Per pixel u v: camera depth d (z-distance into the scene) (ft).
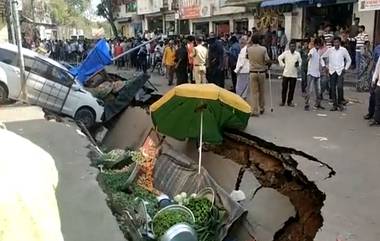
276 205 20.42
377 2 49.96
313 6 66.59
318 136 27.27
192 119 25.98
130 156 24.17
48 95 36.14
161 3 121.70
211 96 23.36
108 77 47.65
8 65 35.58
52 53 112.88
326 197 17.94
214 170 25.88
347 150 24.25
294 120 32.09
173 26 121.29
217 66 43.47
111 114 38.63
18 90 35.68
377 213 16.39
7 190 9.50
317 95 36.63
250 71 33.78
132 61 82.17
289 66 37.45
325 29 59.16
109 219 15.14
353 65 51.24
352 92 43.98
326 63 35.91
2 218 9.10
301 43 52.60
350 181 19.58
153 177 23.67
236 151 26.91
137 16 144.77
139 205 18.24
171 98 24.13
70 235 13.97
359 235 14.80
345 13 62.34
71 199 16.62
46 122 29.84
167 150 25.45
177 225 16.47
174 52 54.60
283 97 38.45
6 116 31.12
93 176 19.22
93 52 45.09
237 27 89.86
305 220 18.49
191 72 50.57
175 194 22.21
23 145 11.30
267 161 24.94
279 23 74.18
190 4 105.09
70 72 39.99
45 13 179.93
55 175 17.01
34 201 9.96
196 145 27.61
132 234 14.97
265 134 27.68
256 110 33.88
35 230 9.59
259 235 19.01
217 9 93.09
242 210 19.34
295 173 21.67
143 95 41.42
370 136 27.22
